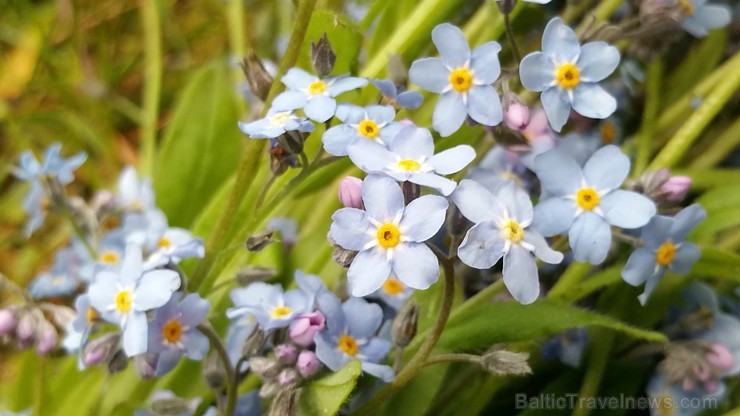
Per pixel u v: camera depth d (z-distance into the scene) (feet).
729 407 0.37
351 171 0.40
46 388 0.40
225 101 0.45
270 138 0.31
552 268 0.37
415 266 0.29
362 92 0.37
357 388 0.34
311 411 0.31
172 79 0.58
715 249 0.35
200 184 0.44
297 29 0.33
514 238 0.29
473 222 0.29
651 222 0.32
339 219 0.29
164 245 0.38
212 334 0.32
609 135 0.40
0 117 0.53
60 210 0.40
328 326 0.32
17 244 0.53
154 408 0.34
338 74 0.35
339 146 0.31
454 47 0.32
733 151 0.43
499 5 0.33
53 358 0.45
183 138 0.44
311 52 0.33
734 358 0.36
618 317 0.38
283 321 0.32
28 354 0.41
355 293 0.29
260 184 0.37
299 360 0.31
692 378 0.35
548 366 0.39
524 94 0.36
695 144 0.43
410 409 0.35
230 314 0.32
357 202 0.30
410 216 0.29
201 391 0.39
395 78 0.35
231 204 0.33
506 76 0.33
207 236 0.39
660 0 0.36
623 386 0.38
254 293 0.33
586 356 0.38
